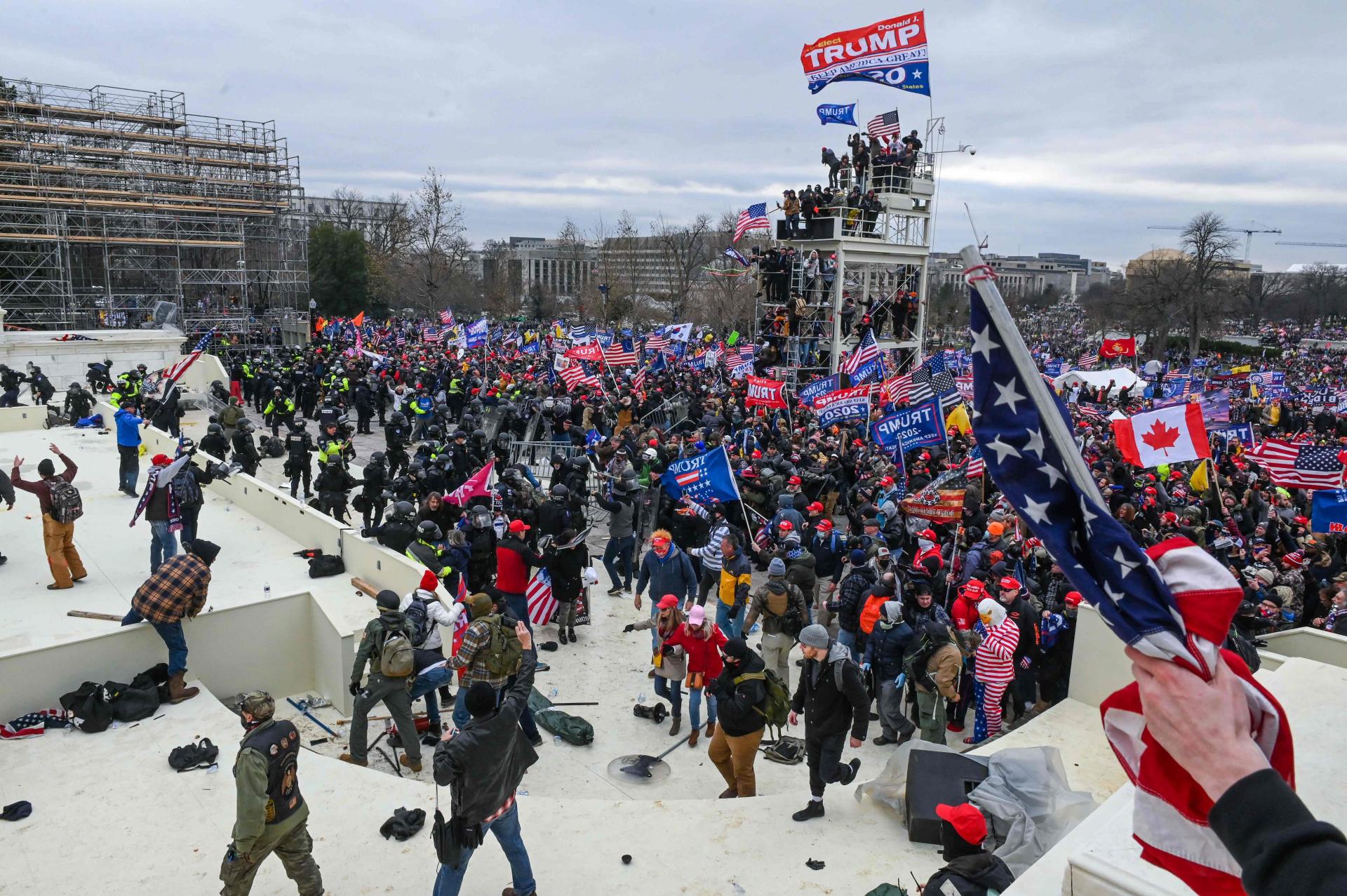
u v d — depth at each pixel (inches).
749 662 305.3
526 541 492.1
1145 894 128.4
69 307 1777.8
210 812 284.4
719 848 264.2
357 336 1617.9
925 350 2155.5
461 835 218.5
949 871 205.8
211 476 604.7
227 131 2053.4
